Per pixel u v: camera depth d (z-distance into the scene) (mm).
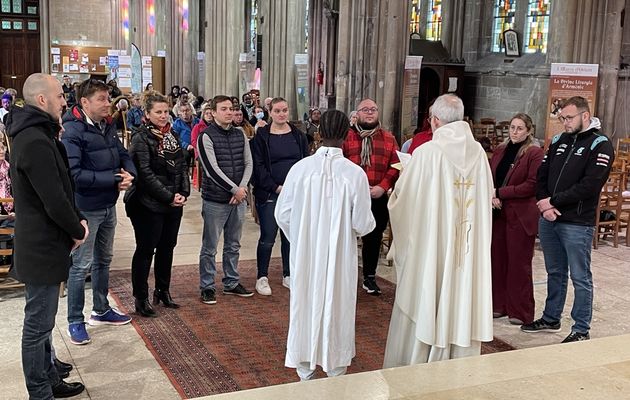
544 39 15695
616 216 8328
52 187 3383
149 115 5168
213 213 5715
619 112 13727
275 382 4328
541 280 6934
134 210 5242
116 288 6164
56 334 4992
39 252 3463
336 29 19219
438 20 18500
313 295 3791
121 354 4691
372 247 6184
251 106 15516
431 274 3742
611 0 10562
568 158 4918
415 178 3793
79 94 4637
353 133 6109
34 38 32469
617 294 6500
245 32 24797
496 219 5645
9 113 3504
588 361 3609
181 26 25922
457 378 3352
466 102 17922
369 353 4863
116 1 32188
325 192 3758
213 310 5648
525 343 5191
